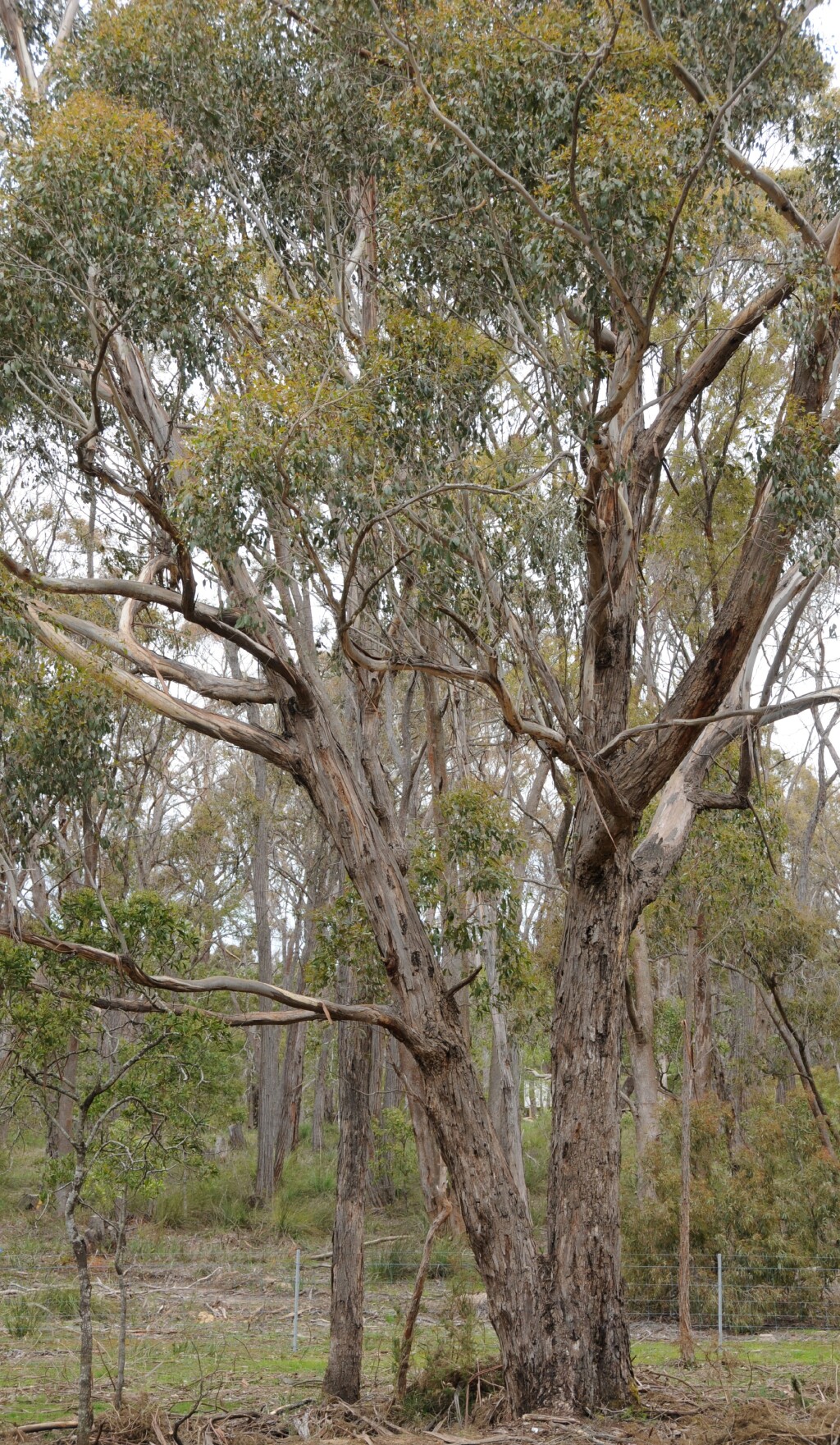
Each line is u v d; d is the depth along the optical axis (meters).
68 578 10.21
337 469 8.90
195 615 9.96
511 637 9.84
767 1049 25.09
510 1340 9.82
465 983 10.62
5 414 11.05
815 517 9.50
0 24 13.29
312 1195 26.56
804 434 9.41
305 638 10.89
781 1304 16.86
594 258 8.96
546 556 9.52
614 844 10.30
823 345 10.04
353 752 11.67
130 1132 9.87
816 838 39.03
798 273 9.72
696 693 10.23
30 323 10.16
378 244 11.90
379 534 9.87
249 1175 27.02
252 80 11.40
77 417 10.90
